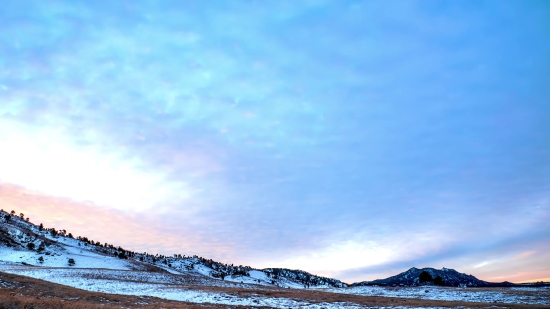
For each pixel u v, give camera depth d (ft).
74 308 71.67
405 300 143.54
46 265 344.28
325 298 148.36
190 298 134.10
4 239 416.46
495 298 147.43
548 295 145.89
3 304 63.67
